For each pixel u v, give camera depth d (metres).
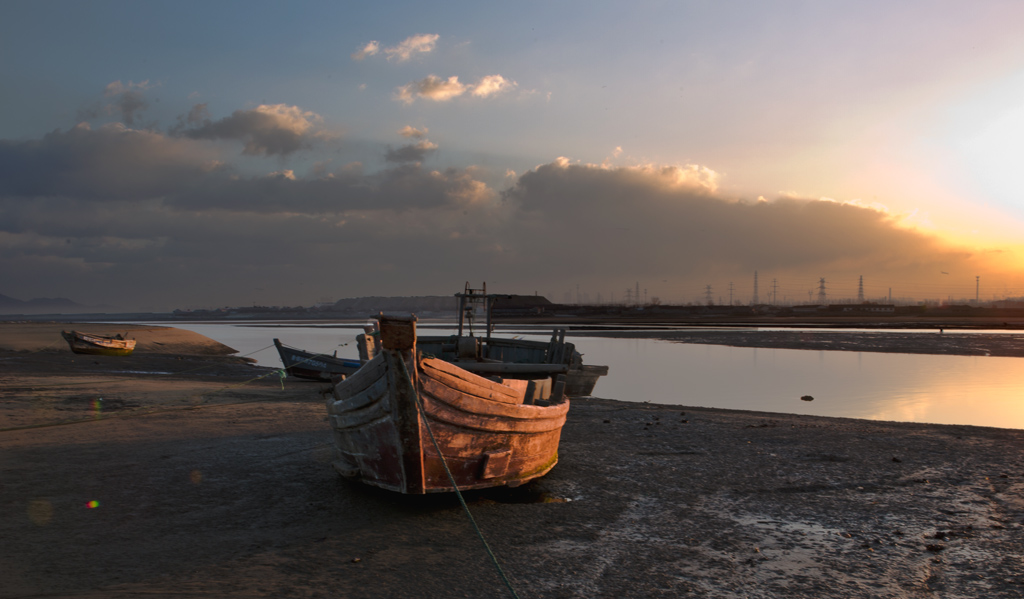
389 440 6.59
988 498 7.51
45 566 4.93
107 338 32.56
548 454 8.37
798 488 7.91
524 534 6.03
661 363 37.28
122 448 9.60
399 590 4.64
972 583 5.01
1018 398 21.72
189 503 6.84
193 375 24.05
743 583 4.95
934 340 56.84
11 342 36.34
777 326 96.44
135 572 4.86
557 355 16.55
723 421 13.43
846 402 20.78
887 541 6.00
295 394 17.67
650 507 7.03
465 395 6.77
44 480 7.61
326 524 6.20
